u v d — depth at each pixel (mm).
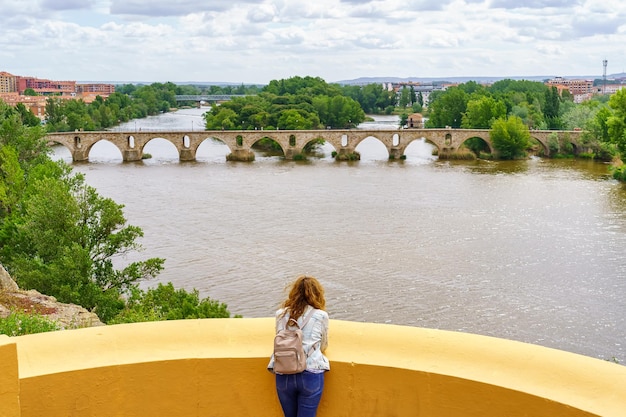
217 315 32406
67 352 6207
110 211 47312
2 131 86125
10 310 27141
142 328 6590
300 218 84625
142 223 81875
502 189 105438
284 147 151500
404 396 5930
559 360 5855
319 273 61375
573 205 92250
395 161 147375
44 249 45125
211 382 6168
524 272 61875
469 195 100312
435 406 5871
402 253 68000
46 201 46781
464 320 50750
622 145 116688
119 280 46000
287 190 106000
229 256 67250
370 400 6039
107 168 133375
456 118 199125
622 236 74938
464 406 5762
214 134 148375
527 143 150625
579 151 151875
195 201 96250
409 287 57562
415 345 6219
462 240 73250
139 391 6094
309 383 5918
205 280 59969
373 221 82812
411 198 98000
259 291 57000
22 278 40688
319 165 139875
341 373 6059
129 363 6023
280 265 64125
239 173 126500
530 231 77188
